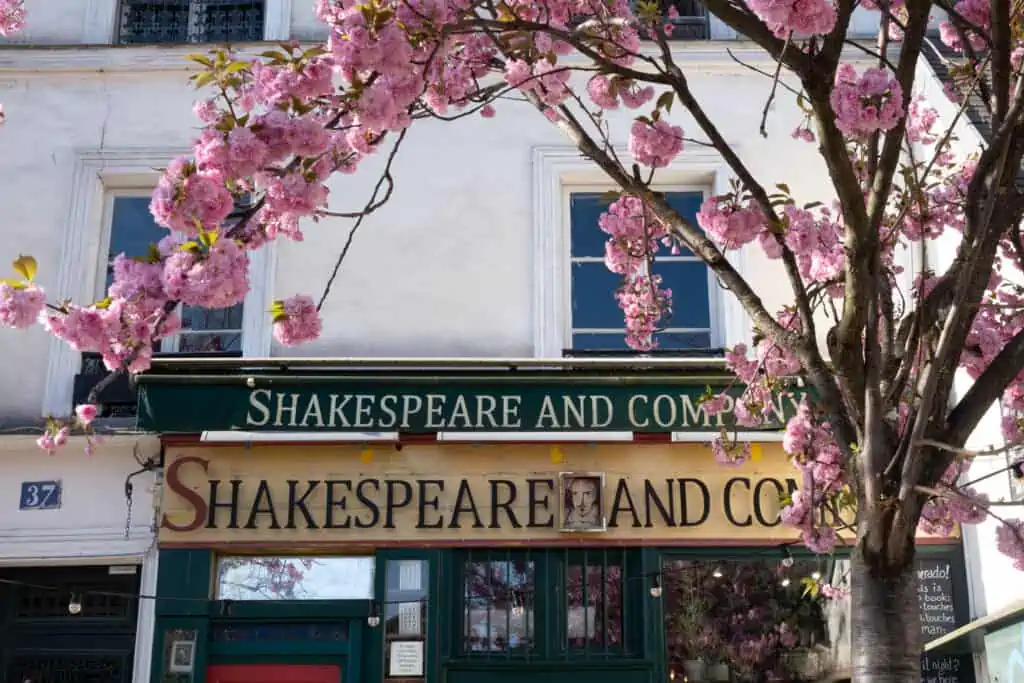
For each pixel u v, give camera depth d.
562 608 9.27
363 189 10.20
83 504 9.44
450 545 9.31
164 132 10.27
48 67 10.29
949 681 9.34
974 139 9.15
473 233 10.12
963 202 6.66
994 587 9.03
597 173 10.27
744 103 10.38
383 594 9.24
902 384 5.28
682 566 9.38
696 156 10.24
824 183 10.23
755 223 6.27
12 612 9.51
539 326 9.92
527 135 10.32
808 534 6.51
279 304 6.18
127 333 5.04
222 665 9.20
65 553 9.35
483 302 9.98
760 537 9.33
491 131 10.33
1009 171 5.69
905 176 6.25
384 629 9.21
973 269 5.27
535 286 10.01
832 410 5.37
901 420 6.12
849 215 5.30
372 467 9.42
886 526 4.93
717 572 9.36
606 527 9.34
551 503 9.39
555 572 9.34
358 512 9.34
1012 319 6.78
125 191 10.35
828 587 9.32
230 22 10.72
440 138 10.30
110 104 10.31
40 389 9.70
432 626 9.16
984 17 6.78
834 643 9.27
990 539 9.05
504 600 9.30
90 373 9.76
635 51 6.41
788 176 10.24
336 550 9.38
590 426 9.04
